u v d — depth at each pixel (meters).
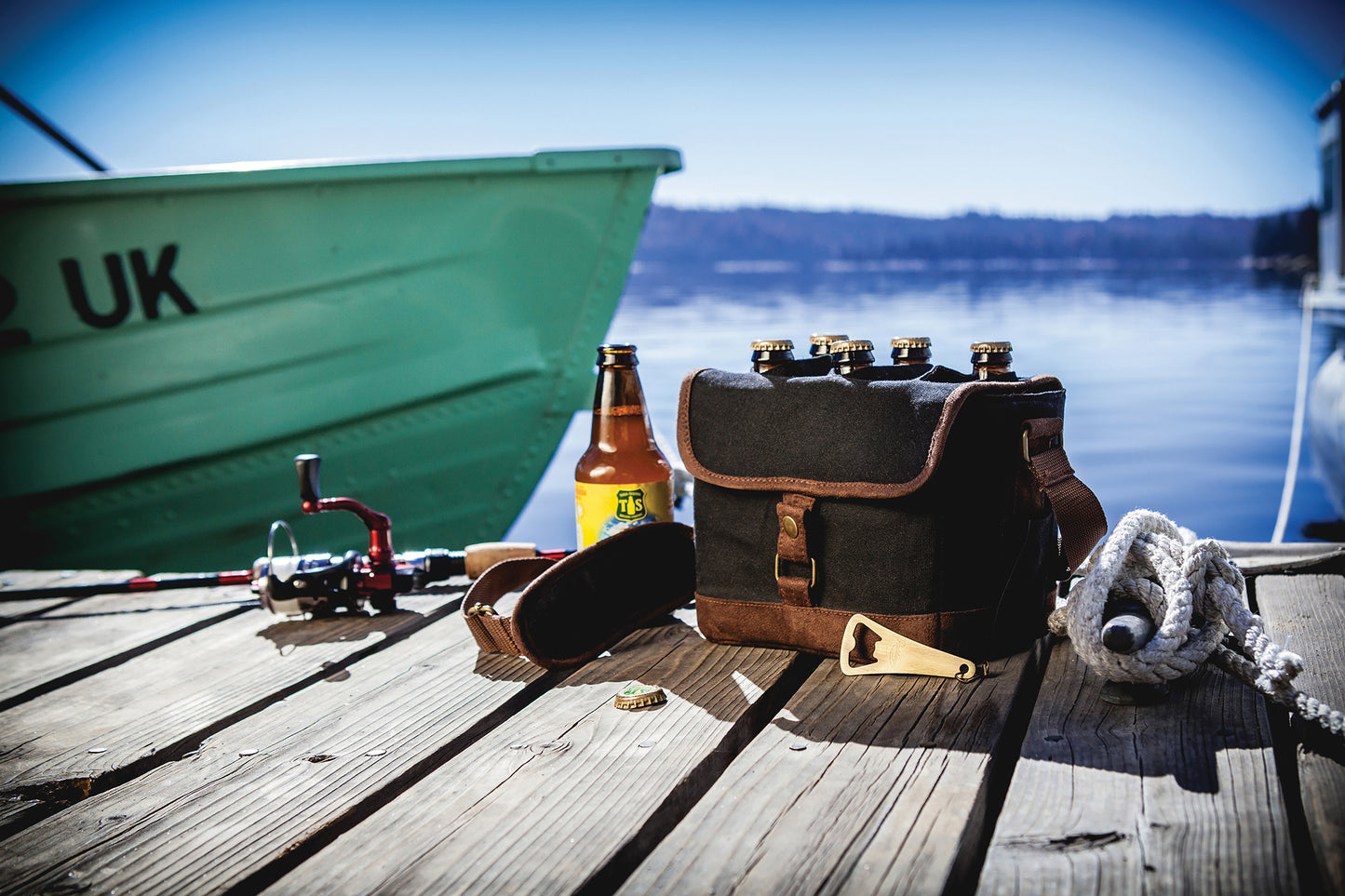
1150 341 33.53
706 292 76.00
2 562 4.01
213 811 1.19
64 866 1.08
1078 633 1.36
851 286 84.94
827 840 1.05
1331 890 0.91
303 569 1.95
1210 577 1.36
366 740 1.38
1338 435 9.36
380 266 3.99
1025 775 1.17
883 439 1.48
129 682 1.67
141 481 4.02
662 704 1.45
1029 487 1.53
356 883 1.01
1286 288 66.56
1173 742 1.24
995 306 52.34
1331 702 1.35
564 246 4.13
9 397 3.83
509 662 1.67
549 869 1.02
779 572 1.57
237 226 3.86
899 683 1.48
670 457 2.31
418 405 4.16
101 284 3.81
